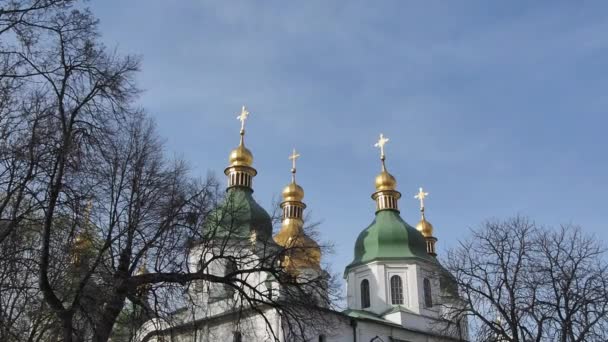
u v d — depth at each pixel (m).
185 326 28.83
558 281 31.70
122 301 24.12
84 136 21.73
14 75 19.47
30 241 22.47
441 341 50.03
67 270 23.95
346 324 51.56
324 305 32.22
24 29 19.89
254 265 32.84
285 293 29.20
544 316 30.70
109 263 24.91
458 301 37.66
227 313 36.25
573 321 30.77
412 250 64.25
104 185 25.47
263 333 40.97
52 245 22.81
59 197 21.44
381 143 71.56
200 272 26.48
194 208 27.77
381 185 68.88
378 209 68.31
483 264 33.94
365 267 63.97
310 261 31.00
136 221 25.91
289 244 32.41
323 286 30.03
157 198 27.19
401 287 62.28
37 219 21.08
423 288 62.28
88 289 23.47
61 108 20.45
